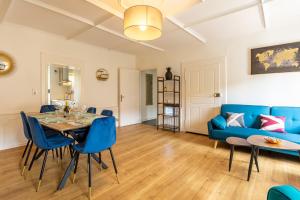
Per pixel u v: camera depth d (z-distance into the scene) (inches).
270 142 82.7
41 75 141.2
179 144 139.1
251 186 77.9
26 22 122.1
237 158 109.6
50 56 146.0
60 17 112.7
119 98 208.7
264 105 133.7
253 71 138.1
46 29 135.4
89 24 121.4
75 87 172.2
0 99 121.6
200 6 97.9
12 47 125.6
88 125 78.3
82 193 72.3
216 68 158.7
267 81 132.6
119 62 209.8
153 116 270.2
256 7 97.3
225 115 141.2
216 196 70.9
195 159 108.4
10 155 112.5
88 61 176.2
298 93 120.6
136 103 229.1
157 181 82.4
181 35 143.3
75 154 81.8
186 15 109.1
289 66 122.7
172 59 191.6
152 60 212.8
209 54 163.5
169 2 90.6
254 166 98.3
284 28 125.1
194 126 174.9
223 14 105.6
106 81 195.6
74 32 141.3
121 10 99.2
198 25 124.1
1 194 70.9
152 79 268.2
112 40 161.5
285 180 82.7
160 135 167.8
